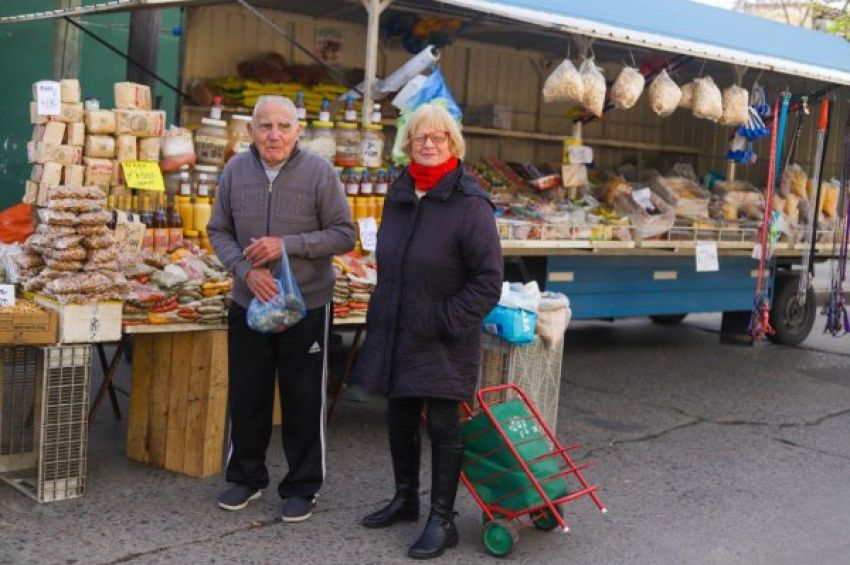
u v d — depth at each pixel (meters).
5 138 10.05
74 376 4.45
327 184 4.31
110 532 4.20
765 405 7.41
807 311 10.14
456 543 4.29
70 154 5.44
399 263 4.08
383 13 7.82
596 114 7.34
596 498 4.67
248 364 4.37
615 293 8.22
